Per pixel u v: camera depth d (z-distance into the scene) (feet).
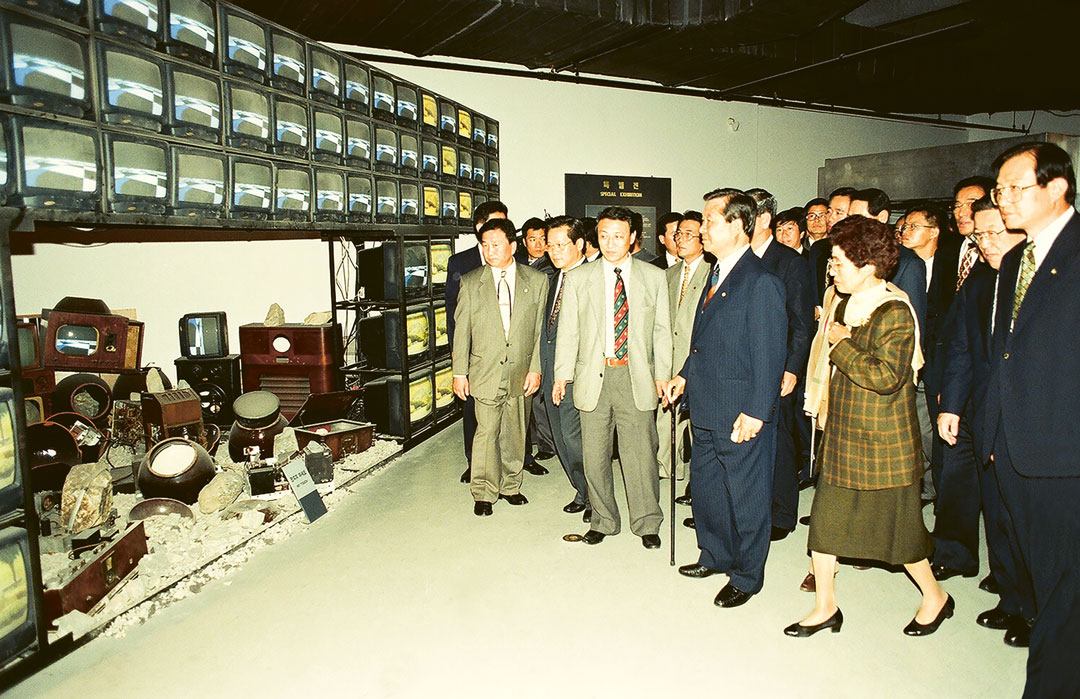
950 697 6.37
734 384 7.91
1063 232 5.72
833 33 22.35
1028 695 5.89
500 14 16.02
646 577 8.91
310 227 12.35
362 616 8.05
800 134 31.01
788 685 6.60
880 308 6.70
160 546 9.29
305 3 15.01
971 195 8.95
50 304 14.42
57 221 7.74
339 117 12.96
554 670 6.93
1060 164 5.65
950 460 8.54
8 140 7.06
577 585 8.71
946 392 8.02
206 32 9.84
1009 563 7.34
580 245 10.77
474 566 9.31
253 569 9.34
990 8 21.86
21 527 6.95
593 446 9.69
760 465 7.95
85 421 12.85
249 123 10.74
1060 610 5.69
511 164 22.95
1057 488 5.66
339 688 6.73
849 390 6.93
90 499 9.80
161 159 9.16
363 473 13.35
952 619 7.70
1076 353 5.51
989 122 38.11
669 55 20.67
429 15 15.96
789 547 9.82
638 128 25.93
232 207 10.54
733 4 16.74
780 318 7.64
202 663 7.18
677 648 7.27
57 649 7.27
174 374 16.51
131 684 6.86
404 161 15.19
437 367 16.71
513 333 11.15
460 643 7.45
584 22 16.79
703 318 8.20
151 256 15.96
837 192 11.84
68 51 7.65
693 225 11.00
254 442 13.19
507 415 11.51
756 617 7.86
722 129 28.35
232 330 17.53
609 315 9.44
